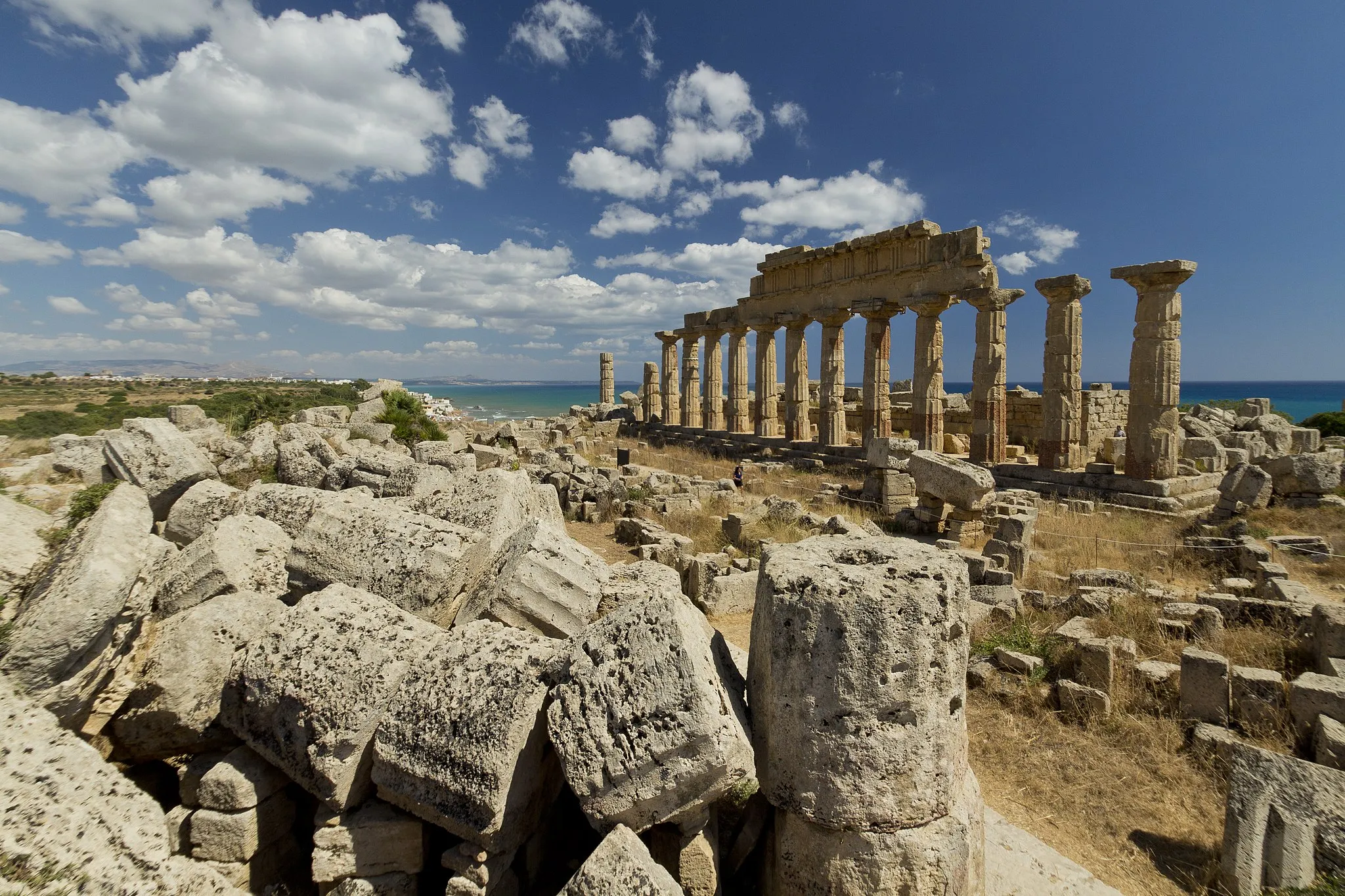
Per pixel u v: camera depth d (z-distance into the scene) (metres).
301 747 4.18
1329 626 7.40
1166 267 17.53
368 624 4.60
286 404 29.58
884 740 3.75
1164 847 5.47
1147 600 9.29
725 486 19.36
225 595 5.23
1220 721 6.79
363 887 4.01
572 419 41.75
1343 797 4.80
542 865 4.42
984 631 9.11
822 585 3.94
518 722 3.90
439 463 13.81
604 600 5.64
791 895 3.93
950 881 3.73
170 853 3.72
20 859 2.93
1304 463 16.39
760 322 30.97
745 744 3.86
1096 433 24.98
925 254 23.44
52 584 4.25
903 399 34.91
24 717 3.55
